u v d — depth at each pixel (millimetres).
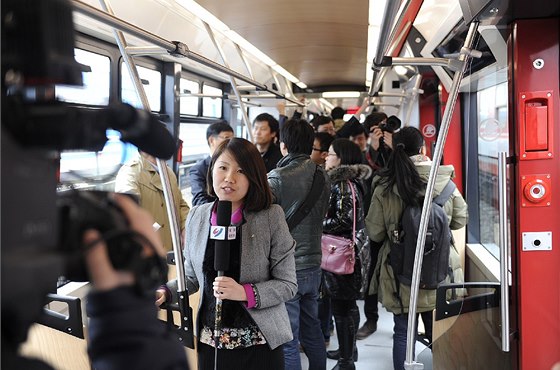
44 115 550
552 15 2150
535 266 2289
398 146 3131
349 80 8234
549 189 2252
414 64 2145
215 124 3824
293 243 2227
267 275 2168
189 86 5184
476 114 3408
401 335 3215
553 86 2215
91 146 615
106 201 648
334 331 4879
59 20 577
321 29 3873
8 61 532
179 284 2080
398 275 3102
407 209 3049
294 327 2969
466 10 2273
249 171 2115
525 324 2307
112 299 636
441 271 3064
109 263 627
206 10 3047
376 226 3176
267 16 3334
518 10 2080
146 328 673
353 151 3631
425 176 3119
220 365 2100
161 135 727
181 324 2082
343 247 3445
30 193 535
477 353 2572
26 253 525
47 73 560
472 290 2611
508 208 2371
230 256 2123
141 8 3332
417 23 3980
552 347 2301
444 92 4938
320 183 3039
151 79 4195
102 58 3354
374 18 3424
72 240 581
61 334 1747
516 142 2281
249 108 7426
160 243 711
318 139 4531
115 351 643
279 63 5707
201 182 3621
